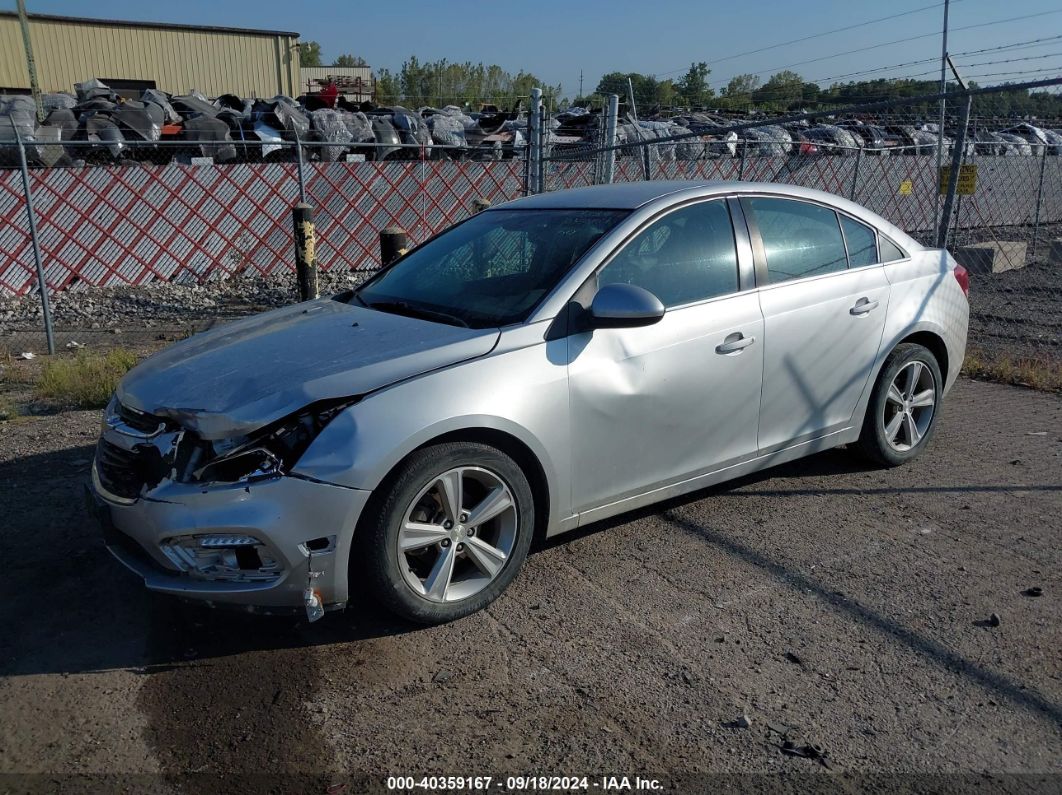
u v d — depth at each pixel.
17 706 2.89
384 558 3.12
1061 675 3.00
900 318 4.71
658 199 4.06
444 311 3.81
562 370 3.49
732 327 4.00
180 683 3.02
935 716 2.80
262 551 2.99
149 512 3.06
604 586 3.66
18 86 27.89
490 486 3.38
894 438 4.93
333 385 3.12
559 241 3.95
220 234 12.86
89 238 12.05
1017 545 4.01
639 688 2.96
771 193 4.41
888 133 19.23
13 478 4.90
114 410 3.48
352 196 13.60
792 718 2.80
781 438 4.34
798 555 3.93
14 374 7.40
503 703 2.89
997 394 6.68
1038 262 13.71
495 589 3.45
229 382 3.24
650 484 3.89
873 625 3.34
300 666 3.11
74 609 3.50
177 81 30.23
